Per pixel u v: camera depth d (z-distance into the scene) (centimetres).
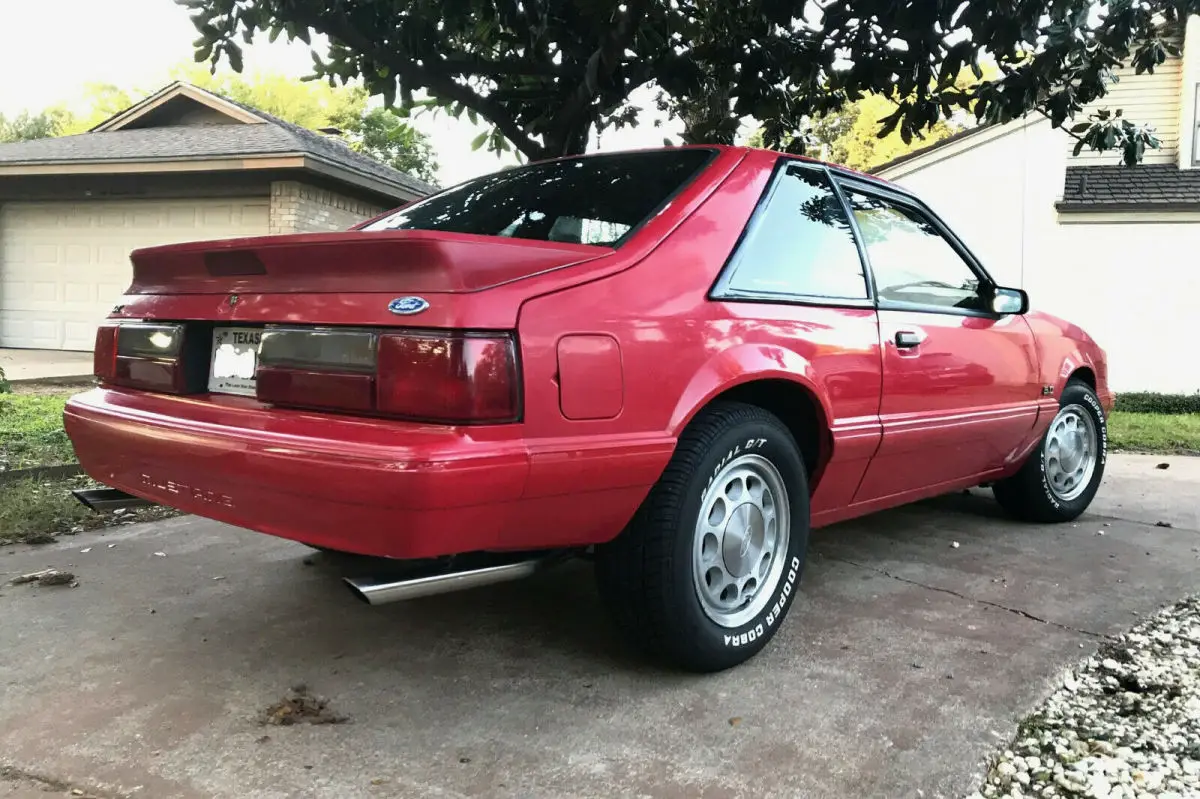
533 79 536
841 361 288
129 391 268
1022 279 1208
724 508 256
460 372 192
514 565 218
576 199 280
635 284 230
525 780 199
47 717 225
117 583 333
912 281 341
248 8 438
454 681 252
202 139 1232
